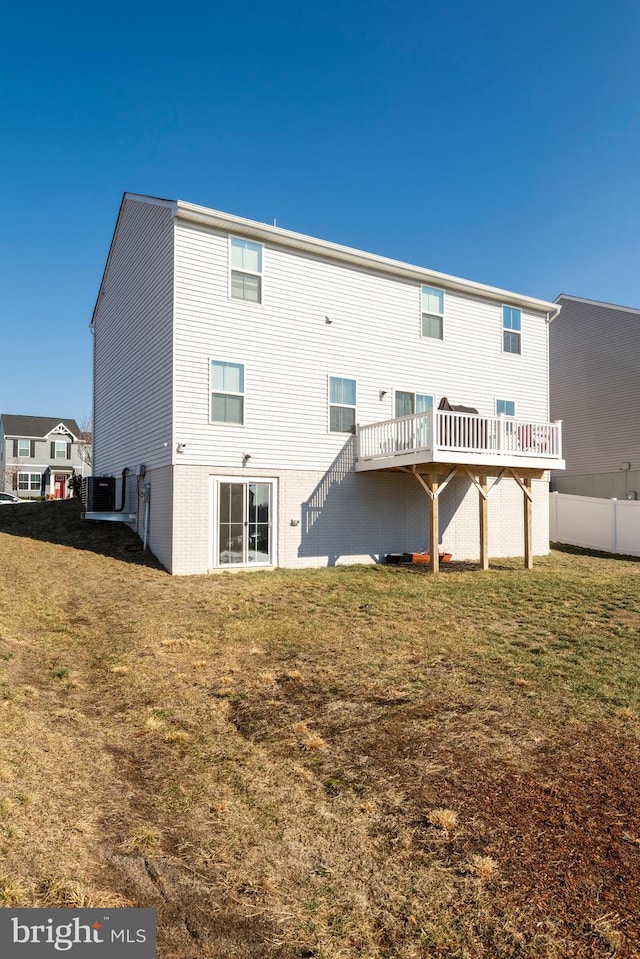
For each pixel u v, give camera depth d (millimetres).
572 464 23609
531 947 2502
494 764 4203
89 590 10133
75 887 2701
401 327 15219
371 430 14109
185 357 12305
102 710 5129
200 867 2986
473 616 8828
